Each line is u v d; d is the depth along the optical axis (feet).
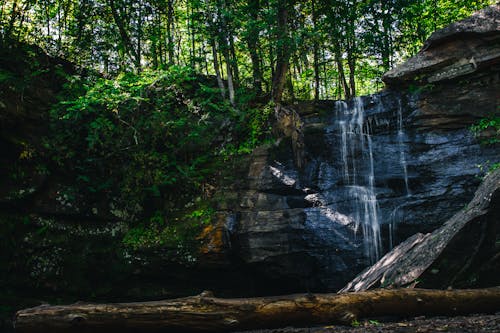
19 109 33.68
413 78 38.40
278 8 44.96
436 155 36.06
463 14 50.31
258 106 43.21
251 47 45.39
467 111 36.22
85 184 36.73
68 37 48.29
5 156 33.32
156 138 38.96
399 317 18.76
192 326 16.42
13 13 41.57
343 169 38.14
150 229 36.65
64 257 34.63
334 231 35.27
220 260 34.58
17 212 33.63
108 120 37.37
